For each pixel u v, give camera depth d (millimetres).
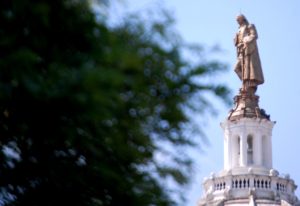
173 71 28156
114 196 32844
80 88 23578
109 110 24828
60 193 33250
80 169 32281
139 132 29547
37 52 26312
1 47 24875
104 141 29375
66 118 27297
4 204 33844
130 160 31391
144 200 32938
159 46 27750
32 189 33281
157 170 33000
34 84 24219
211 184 124250
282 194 120688
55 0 25859
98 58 25500
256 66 136500
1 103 27156
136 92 27266
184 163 33062
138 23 28422
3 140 31266
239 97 136625
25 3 24578
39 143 30750
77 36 26703
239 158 131000
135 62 24234
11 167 32406
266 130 133000
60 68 25328
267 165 131500
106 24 26844
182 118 29531
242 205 116562
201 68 28641
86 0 26703
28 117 27922
